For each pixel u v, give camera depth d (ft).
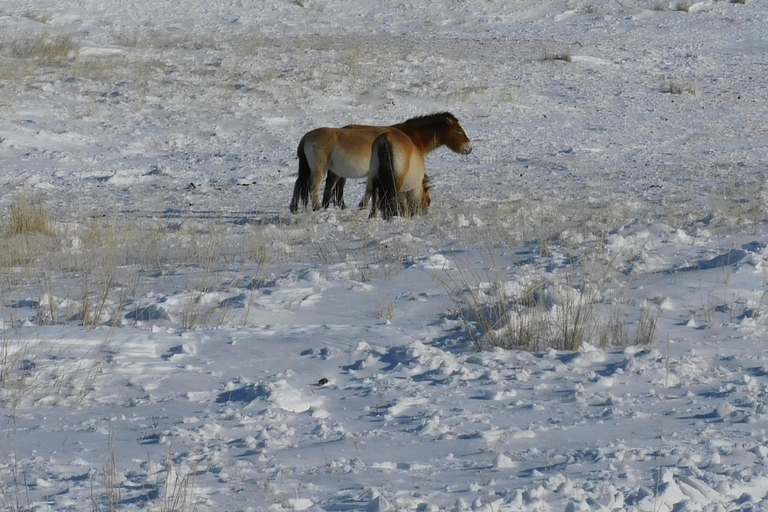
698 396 32.32
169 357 38.19
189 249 62.80
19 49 159.94
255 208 89.20
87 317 44.11
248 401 32.37
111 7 207.31
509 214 75.31
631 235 60.80
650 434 27.89
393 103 148.25
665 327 41.45
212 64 162.50
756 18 225.56
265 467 25.17
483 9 227.40
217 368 36.73
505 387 33.55
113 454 25.11
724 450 26.04
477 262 56.13
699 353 37.35
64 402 32.37
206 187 102.27
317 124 136.87
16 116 128.67
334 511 21.61
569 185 98.58
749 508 21.53
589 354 37.27
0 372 35.09
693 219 70.23
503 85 162.40
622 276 51.03
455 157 120.78
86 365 36.58
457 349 39.01
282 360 37.70
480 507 21.16
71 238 69.21
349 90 152.05
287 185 104.27
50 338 40.06
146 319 44.93
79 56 161.07
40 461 25.70
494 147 127.24
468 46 193.88
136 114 134.72
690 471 23.93
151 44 176.35
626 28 216.54
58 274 56.80
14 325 42.96
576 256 55.52
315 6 222.69
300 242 67.05
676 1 237.86
